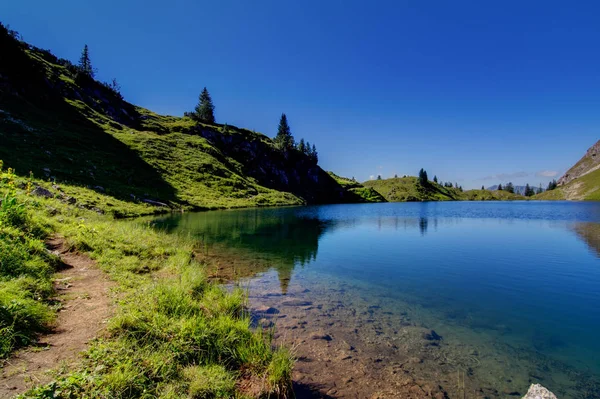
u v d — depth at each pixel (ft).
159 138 301.63
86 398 13.01
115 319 20.31
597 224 135.13
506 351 26.25
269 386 18.17
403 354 25.14
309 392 19.31
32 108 196.24
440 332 29.73
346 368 22.50
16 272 25.41
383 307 36.19
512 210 263.70
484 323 32.17
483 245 81.25
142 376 15.30
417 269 55.01
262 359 20.40
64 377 14.11
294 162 527.40
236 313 30.25
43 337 18.35
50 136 165.07
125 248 45.44
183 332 20.33
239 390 17.30
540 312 35.47
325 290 42.06
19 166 103.65
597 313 35.19
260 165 436.35
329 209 279.49
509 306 37.35
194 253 58.90
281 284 44.14
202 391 16.01
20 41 313.32
